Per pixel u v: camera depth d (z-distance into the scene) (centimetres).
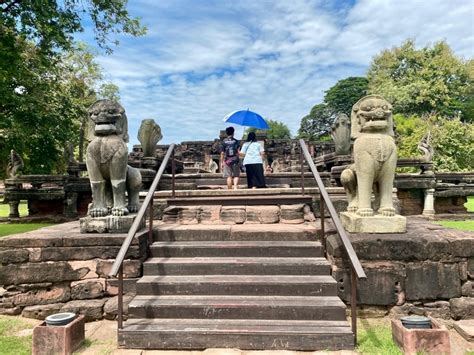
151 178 951
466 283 439
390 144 466
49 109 1664
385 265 439
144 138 1048
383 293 436
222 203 511
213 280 420
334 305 379
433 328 343
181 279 427
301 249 466
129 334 359
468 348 362
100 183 495
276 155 2080
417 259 439
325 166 1205
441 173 1388
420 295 436
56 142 1900
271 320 378
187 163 1830
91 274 460
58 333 342
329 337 349
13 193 1320
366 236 453
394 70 4266
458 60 3928
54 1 1095
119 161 484
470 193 1369
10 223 1295
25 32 1084
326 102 5516
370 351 344
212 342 355
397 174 1260
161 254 477
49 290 459
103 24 1323
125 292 451
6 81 1195
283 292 409
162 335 358
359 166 468
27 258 460
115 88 2838
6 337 390
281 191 666
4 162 2102
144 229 509
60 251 462
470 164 2519
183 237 508
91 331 403
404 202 1309
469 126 2677
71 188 1179
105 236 462
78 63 2664
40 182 1331
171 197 676
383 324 415
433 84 3794
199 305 386
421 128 2569
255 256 468
